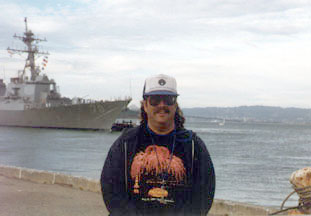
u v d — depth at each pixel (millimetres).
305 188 3258
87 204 6781
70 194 7660
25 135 66688
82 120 71812
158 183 2488
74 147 47438
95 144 51938
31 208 6352
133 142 2576
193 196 2553
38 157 35531
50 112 73750
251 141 80438
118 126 76375
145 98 2660
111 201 2535
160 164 2510
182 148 2564
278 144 72062
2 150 42438
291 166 34125
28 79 79375
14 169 9867
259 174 27297
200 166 2568
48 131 75062
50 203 6773
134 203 2518
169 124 2576
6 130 76750
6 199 6996
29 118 78000
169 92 2555
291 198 17438
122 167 2551
